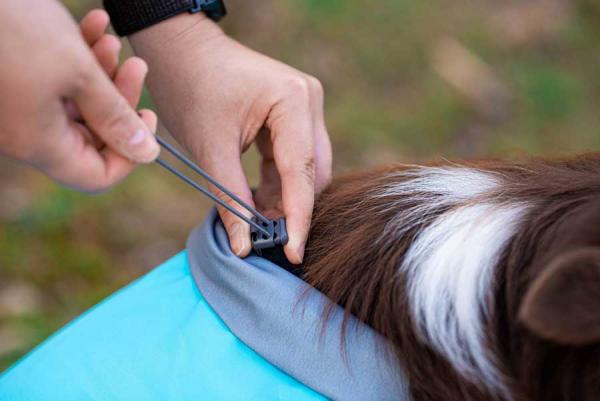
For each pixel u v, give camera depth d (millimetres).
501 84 2646
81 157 699
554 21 2928
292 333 734
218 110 1014
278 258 834
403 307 692
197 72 1030
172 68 1044
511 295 658
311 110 1025
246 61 1025
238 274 773
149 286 897
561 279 531
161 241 1966
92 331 850
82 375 806
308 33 2580
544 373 644
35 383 823
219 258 799
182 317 821
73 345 842
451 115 2508
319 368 724
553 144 2521
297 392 734
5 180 1948
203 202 2078
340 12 2645
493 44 2771
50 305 1771
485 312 665
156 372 782
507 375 660
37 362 851
